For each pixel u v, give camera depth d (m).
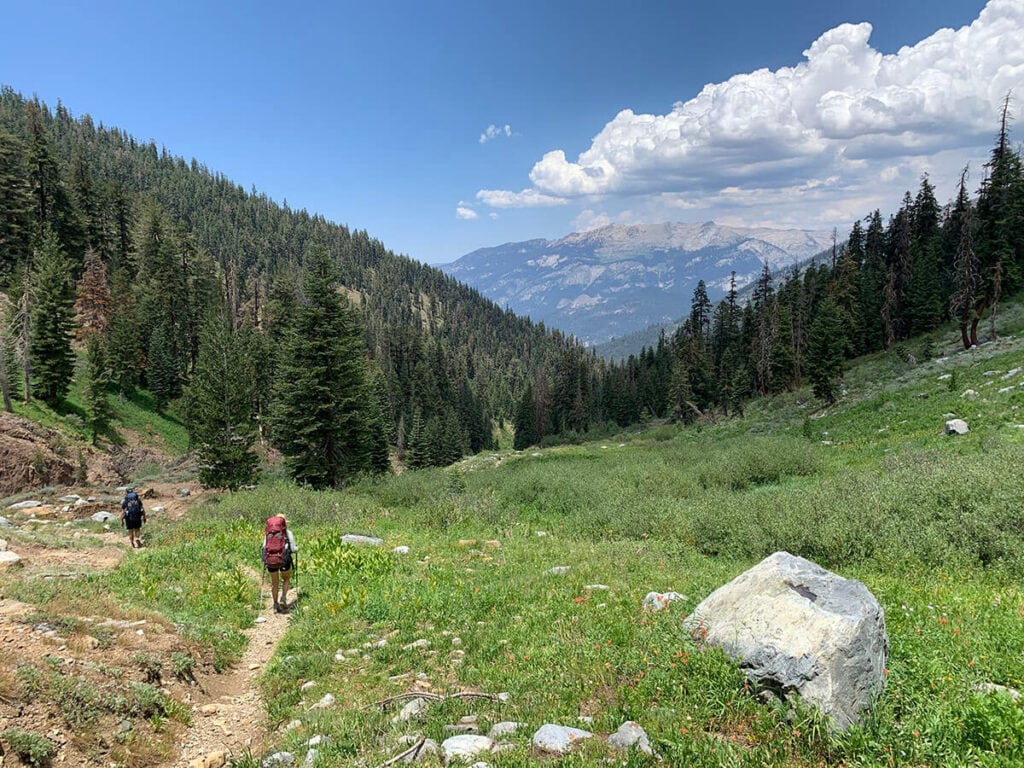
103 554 15.54
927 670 5.60
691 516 16.48
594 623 8.27
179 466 57.44
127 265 83.56
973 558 10.45
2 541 14.48
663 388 104.44
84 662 6.66
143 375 72.88
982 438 22.16
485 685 7.02
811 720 4.86
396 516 21.86
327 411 32.50
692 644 6.51
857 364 60.84
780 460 25.12
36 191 73.75
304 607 10.88
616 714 5.70
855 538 12.07
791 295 76.62
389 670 7.91
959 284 47.31
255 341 66.31
